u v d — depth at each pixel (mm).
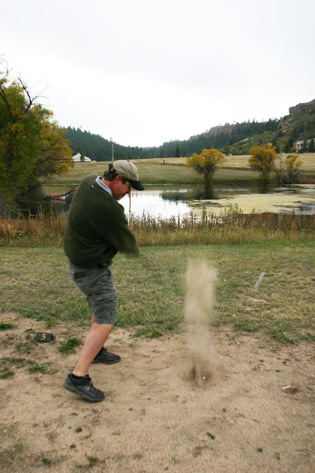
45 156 31453
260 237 11172
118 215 2283
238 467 1771
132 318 4023
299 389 2535
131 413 2203
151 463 1785
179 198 37750
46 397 2344
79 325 3777
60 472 1704
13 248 9680
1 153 22672
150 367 2883
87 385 2328
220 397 2408
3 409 2182
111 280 2492
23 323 3744
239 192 46344
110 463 1776
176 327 3795
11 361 2863
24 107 24062
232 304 4547
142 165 105625
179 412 2221
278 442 1962
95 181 2301
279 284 5516
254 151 67500
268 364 2936
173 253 8414
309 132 199625
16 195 28562
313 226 13516
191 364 2918
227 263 7062
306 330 3695
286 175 69188
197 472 1735
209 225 12828
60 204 32312
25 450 1835
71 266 2438
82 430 2014
